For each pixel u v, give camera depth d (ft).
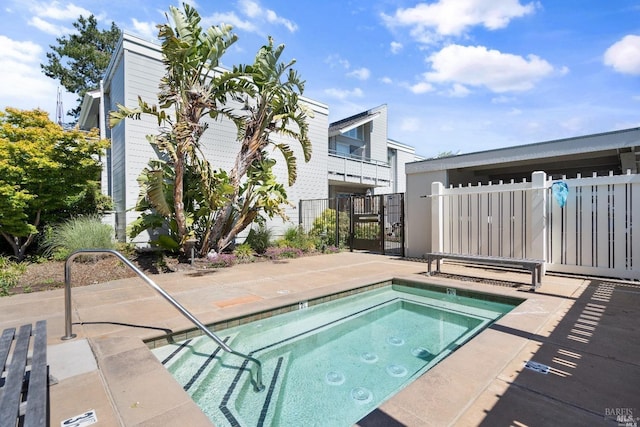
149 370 8.49
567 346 9.64
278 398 8.94
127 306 14.84
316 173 47.29
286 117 28.22
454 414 6.44
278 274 22.34
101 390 7.50
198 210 28.22
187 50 21.94
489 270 22.40
